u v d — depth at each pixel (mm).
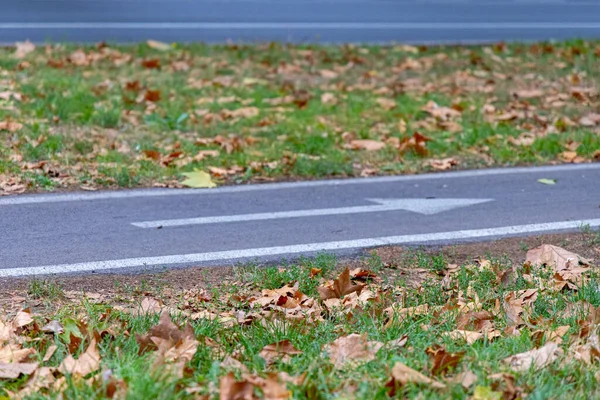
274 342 4367
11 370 3865
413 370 3764
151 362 3932
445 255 6297
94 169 8430
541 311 5016
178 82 11914
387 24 18469
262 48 14359
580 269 5848
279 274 5578
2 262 5832
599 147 10055
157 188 8070
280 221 7117
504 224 7156
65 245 6281
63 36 14508
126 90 11320
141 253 6164
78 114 10070
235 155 9125
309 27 17484
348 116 10844
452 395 3662
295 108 11141
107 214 7152
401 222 7156
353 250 6383
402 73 13328
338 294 5309
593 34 18188
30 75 11578
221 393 3574
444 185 8484
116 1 19781
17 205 7277
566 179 8836
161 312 4785
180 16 18109
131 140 9438
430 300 5215
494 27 18688
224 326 4664
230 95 11531
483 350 4199
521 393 3729
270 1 21781
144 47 13773
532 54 15102
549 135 10391
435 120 10773
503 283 5547
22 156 8516
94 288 5398
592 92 12562
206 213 7293
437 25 18625
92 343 4070
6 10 17328
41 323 4617
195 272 5801
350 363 4020
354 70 13312
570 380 3943
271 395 3572
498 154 9625
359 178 8719
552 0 24969
